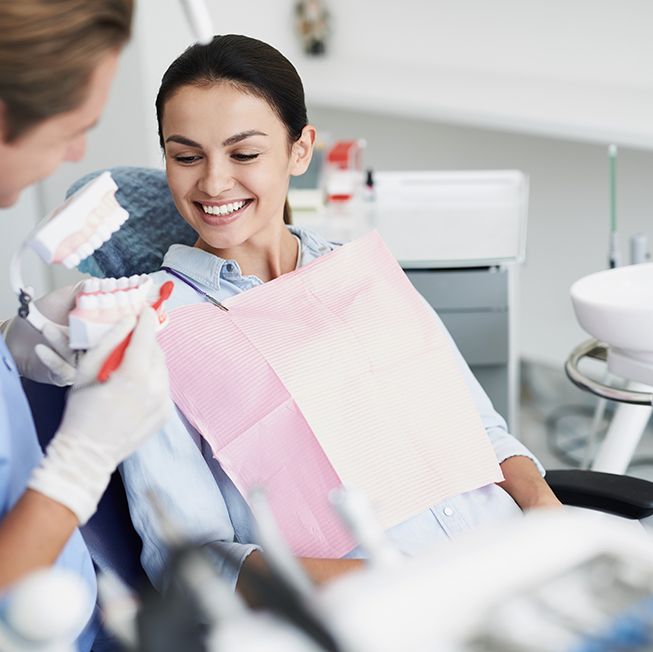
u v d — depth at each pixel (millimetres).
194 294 1395
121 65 2789
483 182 2896
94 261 1538
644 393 1641
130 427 949
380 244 1490
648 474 2764
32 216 2553
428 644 613
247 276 1454
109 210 1053
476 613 637
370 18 4277
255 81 1319
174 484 1230
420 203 2746
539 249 3730
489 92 3605
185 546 662
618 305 1525
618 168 3426
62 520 912
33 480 921
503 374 2379
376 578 668
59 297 1105
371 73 4105
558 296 3729
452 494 1335
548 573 675
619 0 3447
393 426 1333
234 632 607
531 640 619
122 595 843
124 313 1024
